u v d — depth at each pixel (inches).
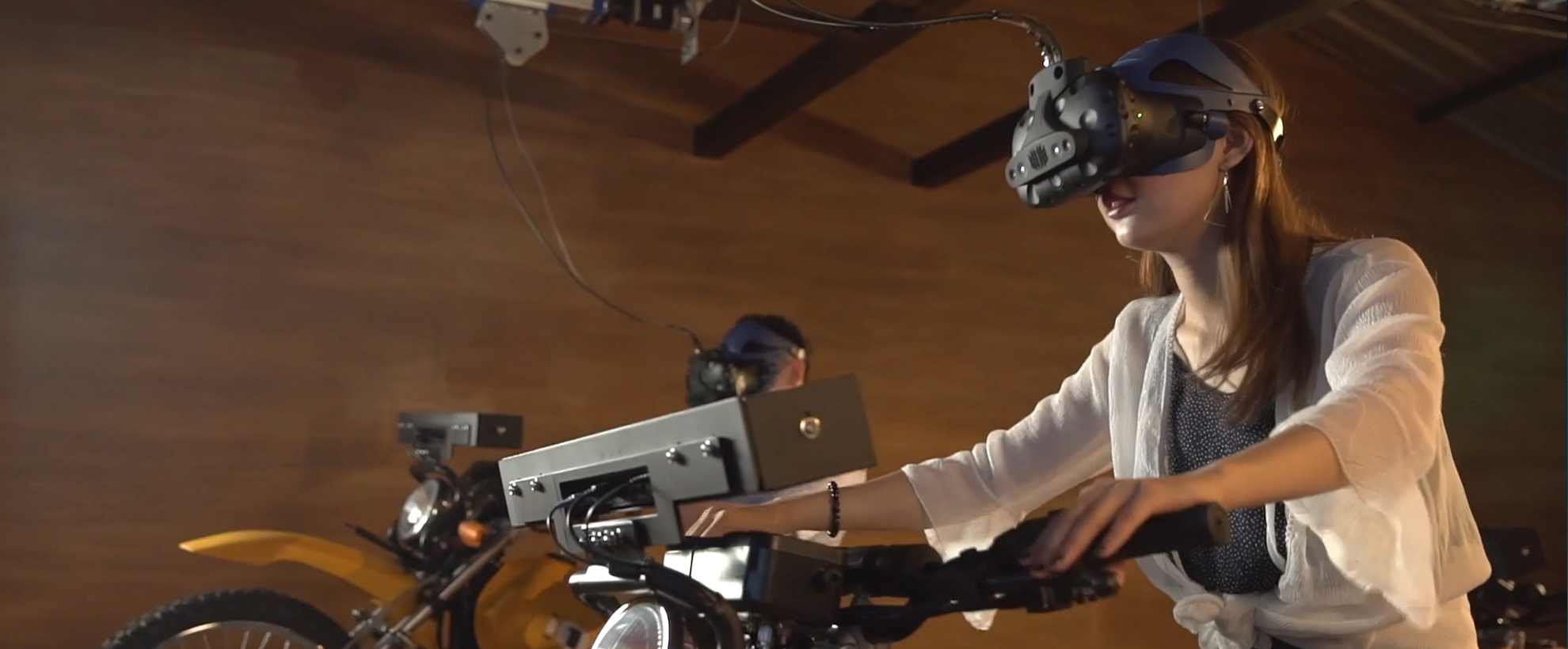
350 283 169.8
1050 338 213.9
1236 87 44.6
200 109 165.3
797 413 30.2
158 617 121.0
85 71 160.4
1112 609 207.8
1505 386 250.2
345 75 173.5
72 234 157.2
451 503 135.0
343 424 167.0
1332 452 34.6
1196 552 50.1
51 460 153.3
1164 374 50.3
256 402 163.2
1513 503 246.5
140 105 162.4
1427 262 247.8
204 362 161.5
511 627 135.0
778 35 200.5
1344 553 41.3
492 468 138.5
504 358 176.9
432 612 131.0
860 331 200.2
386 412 169.3
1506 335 252.1
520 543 173.3
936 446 202.2
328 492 165.2
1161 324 51.6
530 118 183.5
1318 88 243.0
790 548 34.2
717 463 30.7
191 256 162.4
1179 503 30.5
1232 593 49.3
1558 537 249.3
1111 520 30.2
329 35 173.2
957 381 205.6
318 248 168.9
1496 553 157.9
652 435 33.5
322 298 168.1
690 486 31.9
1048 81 43.1
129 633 119.6
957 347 206.5
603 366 182.4
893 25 51.8
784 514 47.6
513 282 179.0
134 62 162.9
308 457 164.9
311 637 127.2
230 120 166.6
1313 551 45.5
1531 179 259.8
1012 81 217.0
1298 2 155.7
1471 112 249.8
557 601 138.1
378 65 175.5
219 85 166.7
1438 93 243.9
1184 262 47.8
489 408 174.9
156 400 158.7
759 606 33.6
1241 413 45.7
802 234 198.7
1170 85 43.9
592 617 139.5
